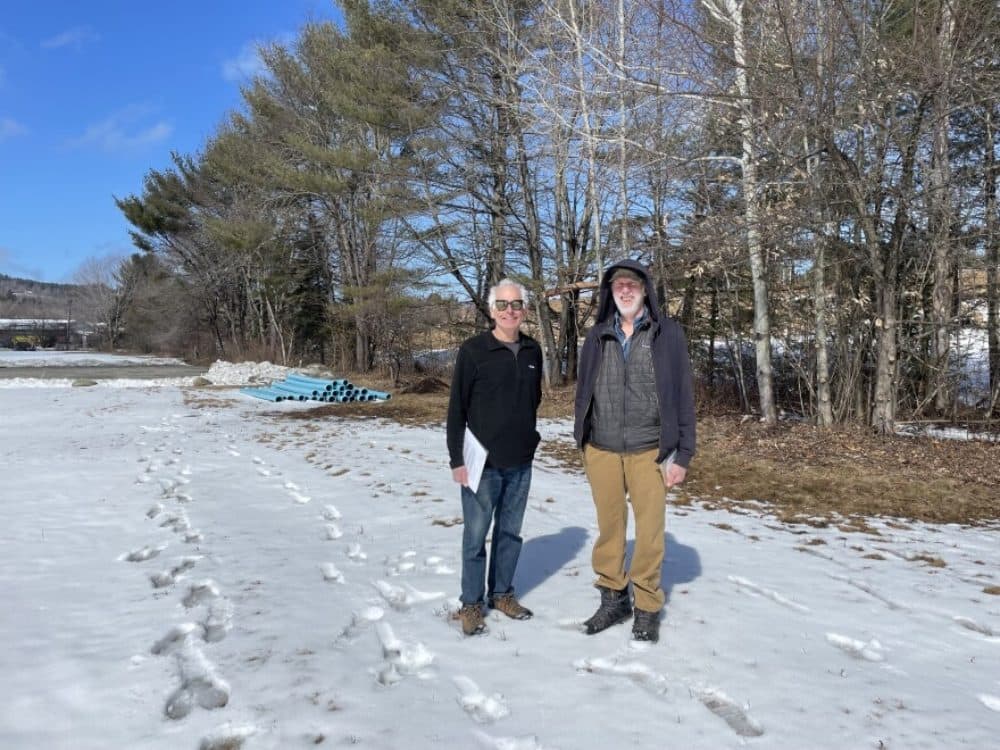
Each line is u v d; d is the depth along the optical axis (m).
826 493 7.16
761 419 12.06
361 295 22.28
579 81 13.76
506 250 21.47
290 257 31.38
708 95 9.27
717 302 16.44
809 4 9.04
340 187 23.09
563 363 21.42
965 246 10.87
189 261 42.38
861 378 12.05
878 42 8.81
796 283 13.09
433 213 20.14
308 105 25.77
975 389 12.94
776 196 11.09
